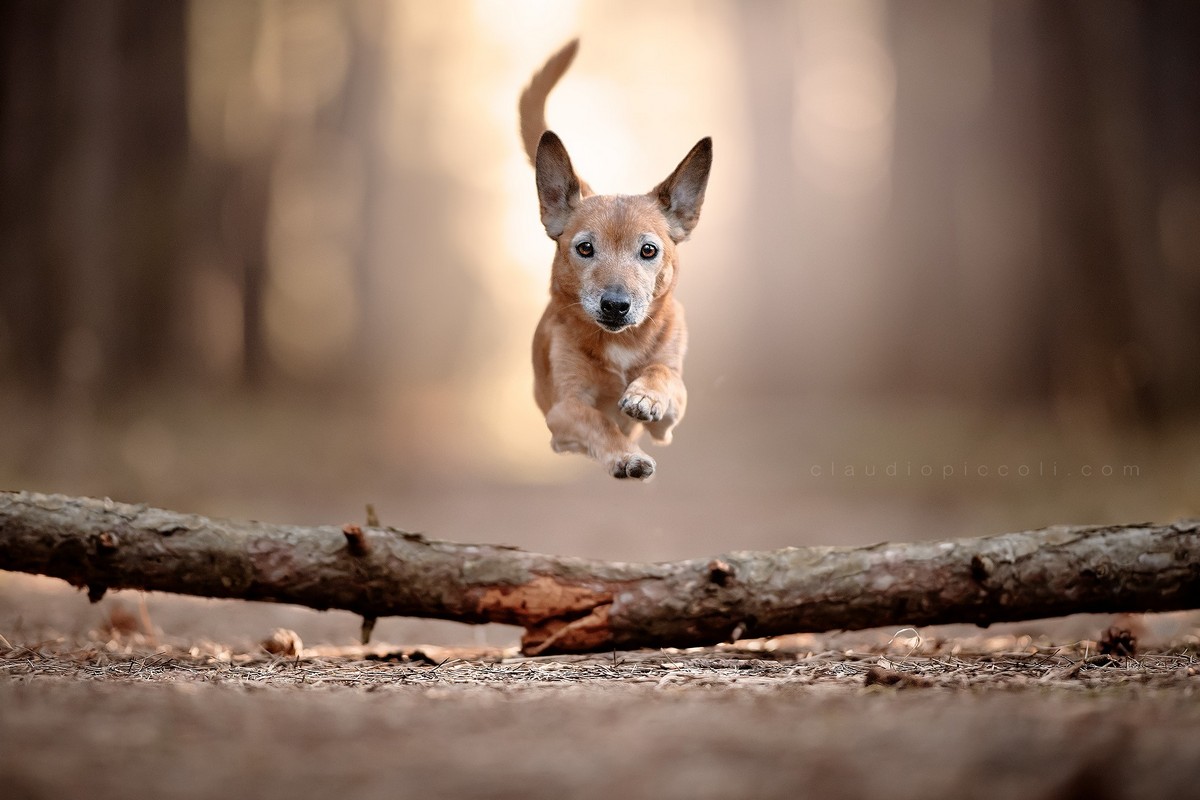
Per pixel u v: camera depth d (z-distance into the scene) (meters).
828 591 5.74
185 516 5.84
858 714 4.01
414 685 4.98
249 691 4.67
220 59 26.27
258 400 24.88
